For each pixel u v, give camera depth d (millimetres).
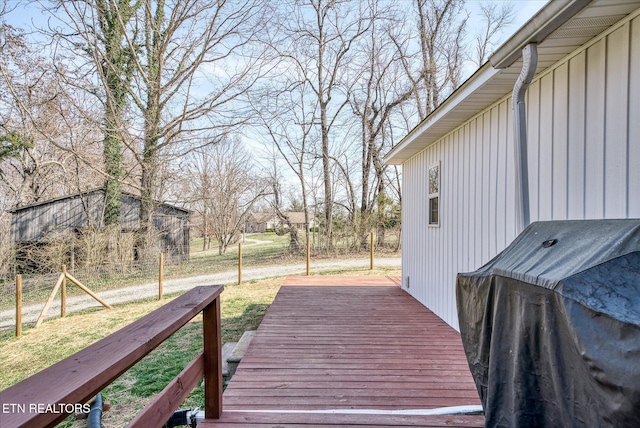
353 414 1889
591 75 2035
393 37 14594
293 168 14914
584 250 1405
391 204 14203
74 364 850
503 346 1526
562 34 1961
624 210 1817
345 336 3578
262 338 3514
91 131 10328
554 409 1235
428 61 14641
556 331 1216
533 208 2594
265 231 25828
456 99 3227
